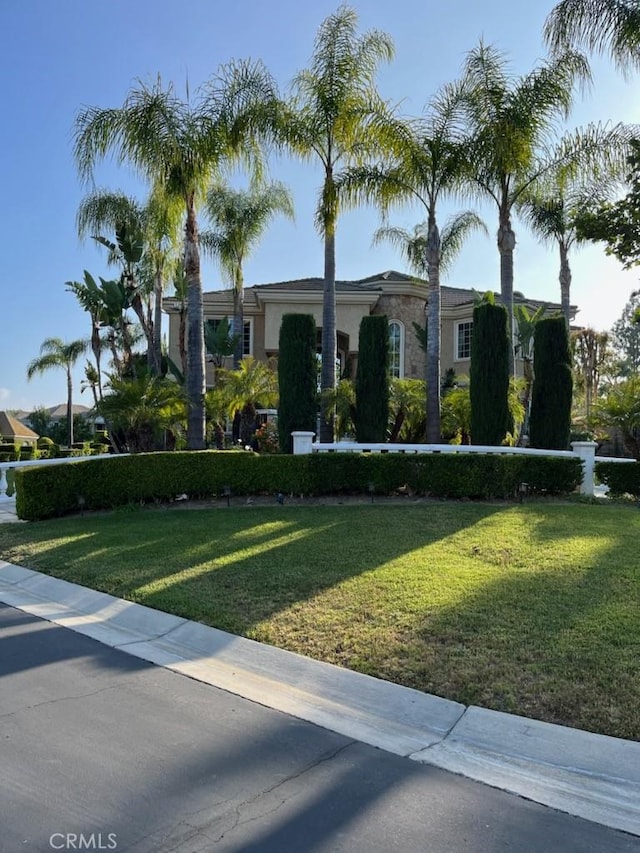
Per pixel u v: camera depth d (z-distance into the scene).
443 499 12.94
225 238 23.59
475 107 16.27
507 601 6.34
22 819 3.09
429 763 3.73
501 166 16.47
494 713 4.23
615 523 10.19
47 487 12.18
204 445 15.26
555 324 17.05
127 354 22.61
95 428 41.78
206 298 28.42
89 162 14.56
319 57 16.27
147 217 19.45
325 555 8.35
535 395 17.12
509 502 12.60
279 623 6.02
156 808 3.20
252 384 20.12
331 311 17.30
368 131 16.09
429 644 5.35
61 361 43.81
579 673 4.70
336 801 3.30
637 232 9.17
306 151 16.48
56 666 5.23
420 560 8.02
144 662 5.36
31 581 8.09
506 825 3.12
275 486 13.02
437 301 16.25
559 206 20.81
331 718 4.32
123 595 7.14
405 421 17.70
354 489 13.12
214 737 4.00
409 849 2.91
